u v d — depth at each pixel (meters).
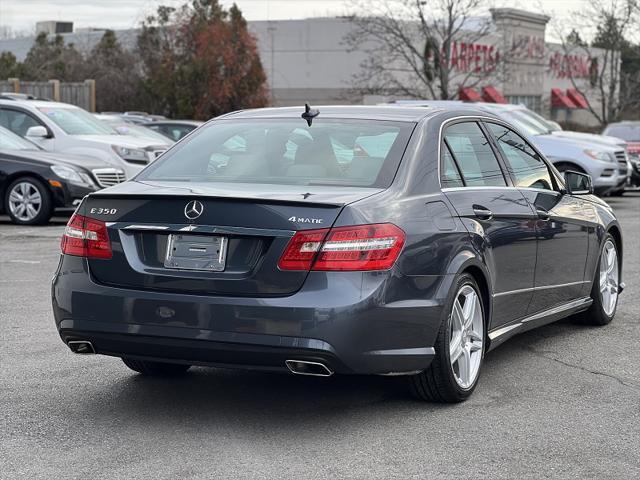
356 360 4.77
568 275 7.02
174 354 4.91
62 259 5.23
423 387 5.41
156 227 4.95
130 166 16.94
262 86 38.06
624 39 43.03
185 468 4.45
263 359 4.75
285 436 4.93
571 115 61.19
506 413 5.36
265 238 4.77
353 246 4.75
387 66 46.66
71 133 17.17
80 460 4.55
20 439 4.85
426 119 5.75
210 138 5.85
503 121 6.69
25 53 52.72
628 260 11.45
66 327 5.10
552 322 7.59
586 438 4.94
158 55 39.22
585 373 6.30
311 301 4.67
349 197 4.93
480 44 47.81
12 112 17.30
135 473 4.38
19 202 14.81
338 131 5.64
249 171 5.44
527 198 6.41
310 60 50.12
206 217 4.86
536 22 53.47
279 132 5.73
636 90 43.50
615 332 7.63
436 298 5.15
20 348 6.75
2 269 10.23
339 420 5.21
